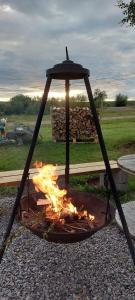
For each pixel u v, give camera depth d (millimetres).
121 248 3086
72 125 10047
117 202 2363
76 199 2986
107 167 2330
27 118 18219
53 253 2967
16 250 3006
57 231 2357
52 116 10211
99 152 8227
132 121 16969
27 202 2820
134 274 2643
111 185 2350
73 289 2443
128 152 8250
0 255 2396
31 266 2746
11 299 2328
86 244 3154
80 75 2406
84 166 5020
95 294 2387
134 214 3840
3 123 11039
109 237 3340
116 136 10961
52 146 9297
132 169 3467
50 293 2395
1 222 3752
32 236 3287
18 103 20547
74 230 2369
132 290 2436
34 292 2404
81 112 9969
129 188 5168
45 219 2494
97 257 2908
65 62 2234
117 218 3656
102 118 18609
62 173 4500
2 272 2650
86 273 2652
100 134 2285
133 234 3295
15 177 4316
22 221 2494
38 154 7879
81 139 10125
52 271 2674
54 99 15906
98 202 2830
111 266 2760
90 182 5484
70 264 2783
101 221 2551
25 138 9609
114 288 2457
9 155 7855
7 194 4832
